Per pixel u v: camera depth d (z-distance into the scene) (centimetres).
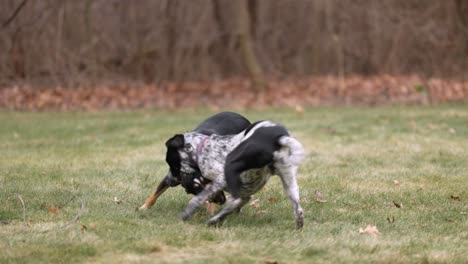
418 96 2200
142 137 1391
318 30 2553
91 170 1041
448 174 1032
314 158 1166
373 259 628
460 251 655
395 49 2505
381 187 943
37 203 820
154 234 695
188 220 768
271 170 705
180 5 2364
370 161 1136
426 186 953
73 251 632
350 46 2517
